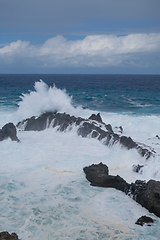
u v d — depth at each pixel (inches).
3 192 417.7
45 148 637.9
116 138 663.1
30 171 506.3
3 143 634.2
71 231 323.9
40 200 398.0
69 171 515.8
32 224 335.9
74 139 732.7
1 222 337.4
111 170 532.4
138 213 372.2
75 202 396.8
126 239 310.5
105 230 327.6
